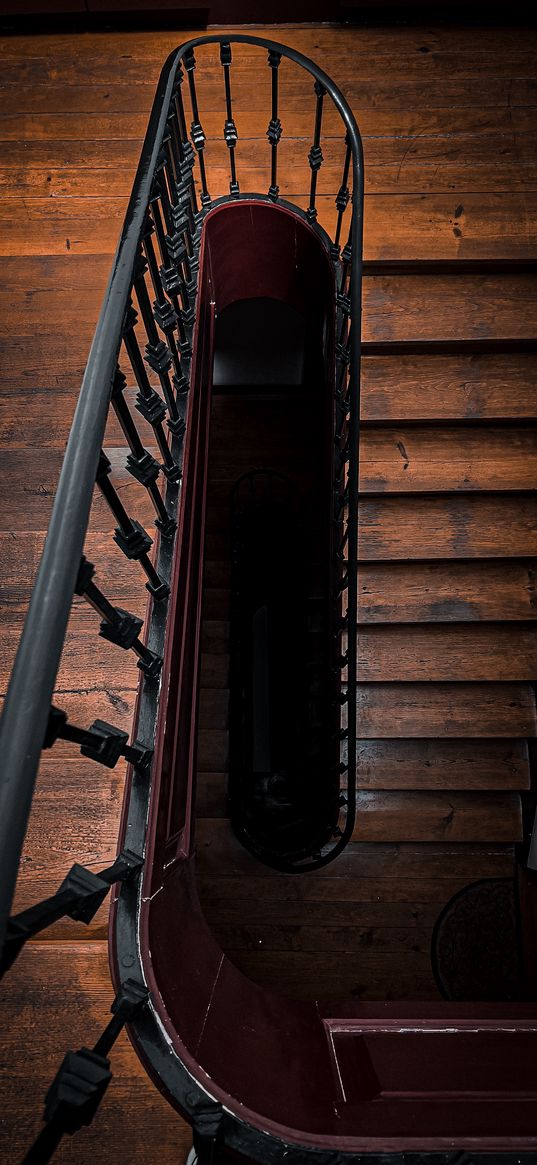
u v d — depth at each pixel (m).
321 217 2.85
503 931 3.19
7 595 1.86
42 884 1.48
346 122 2.20
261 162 2.96
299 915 3.26
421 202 2.87
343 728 3.22
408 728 3.12
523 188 2.88
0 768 0.71
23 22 3.27
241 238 2.66
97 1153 1.34
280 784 4.50
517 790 3.20
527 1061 1.56
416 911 3.23
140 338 2.33
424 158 2.95
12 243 2.71
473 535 2.93
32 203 2.82
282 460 4.81
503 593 3.00
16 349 2.36
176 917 1.55
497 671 3.06
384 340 2.79
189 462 1.99
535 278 2.84
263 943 3.22
